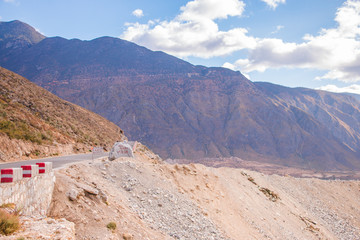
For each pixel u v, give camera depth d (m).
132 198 19.45
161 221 18.58
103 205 14.80
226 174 41.12
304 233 36.34
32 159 31.25
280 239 28.89
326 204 55.72
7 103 45.78
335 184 66.94
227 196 30.64
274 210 37.84
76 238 11.56
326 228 45.03
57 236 9.50
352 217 54.03
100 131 74.62
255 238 25.11
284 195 48.91
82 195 14.30
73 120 64.25
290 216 39.72
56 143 41.81
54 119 53.91
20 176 10.06
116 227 13.65
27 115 44.09
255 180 46.34
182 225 19.45
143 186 21.89
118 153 30.77
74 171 18.50
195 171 31.05
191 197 24.86
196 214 22.03
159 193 21.86
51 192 12.94
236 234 23.34
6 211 9.24
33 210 11.00
